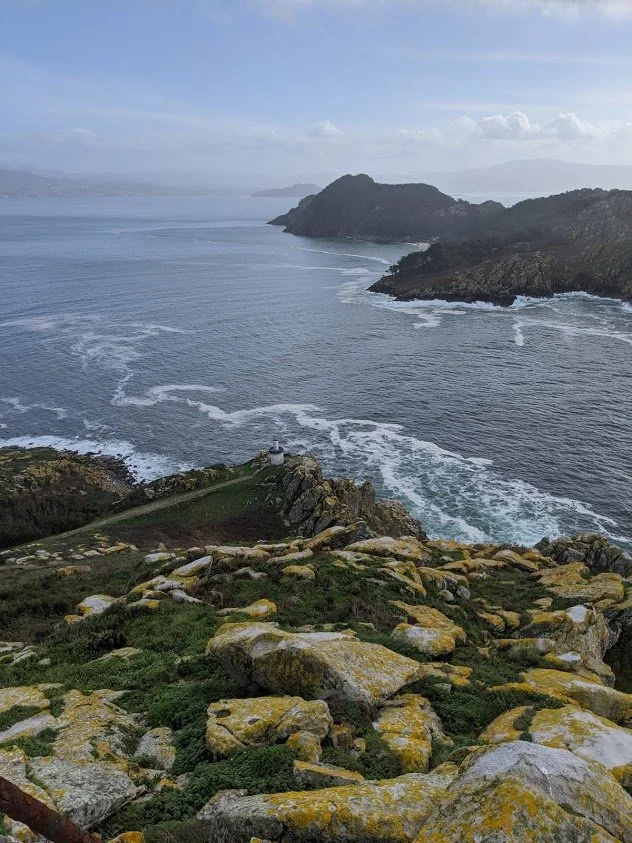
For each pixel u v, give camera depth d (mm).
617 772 9914
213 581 27047
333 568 27656
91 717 13453
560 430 83062
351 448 79562
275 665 13383
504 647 21250
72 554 46375
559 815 6500
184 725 13164
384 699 13547
